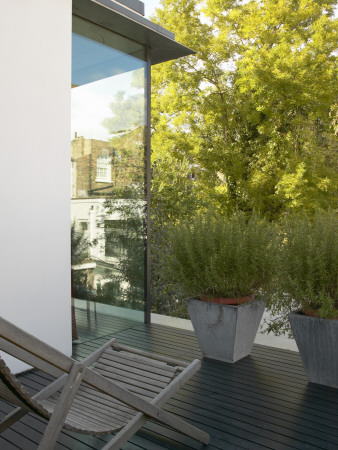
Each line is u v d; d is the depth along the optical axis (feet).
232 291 13.23
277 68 43.04
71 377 6.53
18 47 12.10
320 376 11.43
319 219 11.98
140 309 17.52
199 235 13.42
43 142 12.76
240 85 45.91
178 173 28.12
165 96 51.13
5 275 11.93
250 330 13.51
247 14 48.03
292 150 45.68
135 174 17.44
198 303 13.39
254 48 45.11
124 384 8.77
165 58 19.29
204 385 11.47
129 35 16.74
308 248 11.39
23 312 12.35
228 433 9.14
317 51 42.68
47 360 6.27
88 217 15.65
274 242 13.10
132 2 16.52
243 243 12.82
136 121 17.44
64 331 13.44
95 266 15.90
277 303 12.71
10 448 8.56
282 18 46.98
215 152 48.83
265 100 44.21
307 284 11.16
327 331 11.10
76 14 15.05
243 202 49.19
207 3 49.73
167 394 8.11
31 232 12.52
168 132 50.70
